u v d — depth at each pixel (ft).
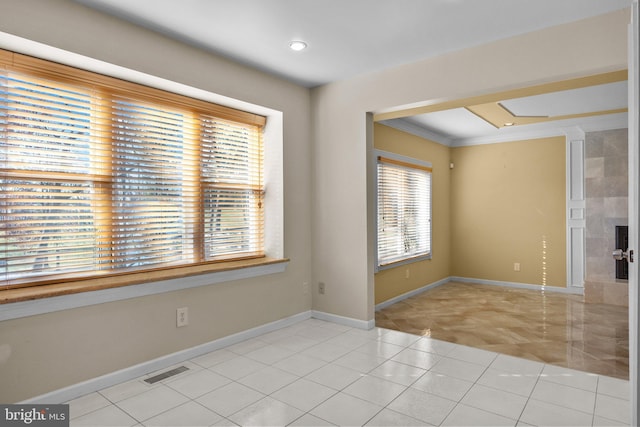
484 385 8.12
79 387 7.59
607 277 15.93
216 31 8.70
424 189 18.45
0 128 7.00
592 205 16.24
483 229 20.07
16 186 7.17
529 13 8.10
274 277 11.72
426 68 10.40
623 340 11.21
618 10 8.01
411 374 8.65
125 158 8.73
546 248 18.38
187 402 7.36
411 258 16.97
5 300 6.49
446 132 18.75
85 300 7.63
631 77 5.00
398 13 8.00
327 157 12.50
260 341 10.79
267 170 12.12
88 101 8.13
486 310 14.82
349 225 12.05
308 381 8.27
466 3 7.64
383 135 15.46
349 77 11.82
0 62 6.96
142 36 8.43
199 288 9.76
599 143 16.16
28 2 6.82
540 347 10.61
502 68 9.31
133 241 8.90
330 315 12.60
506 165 19.35
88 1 7.40
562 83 9.25
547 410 7.09
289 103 12.06
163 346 9.02
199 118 10.30
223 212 10.94
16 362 6.84
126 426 6.53
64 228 7.77
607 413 6.98
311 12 7.92
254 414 6.93
